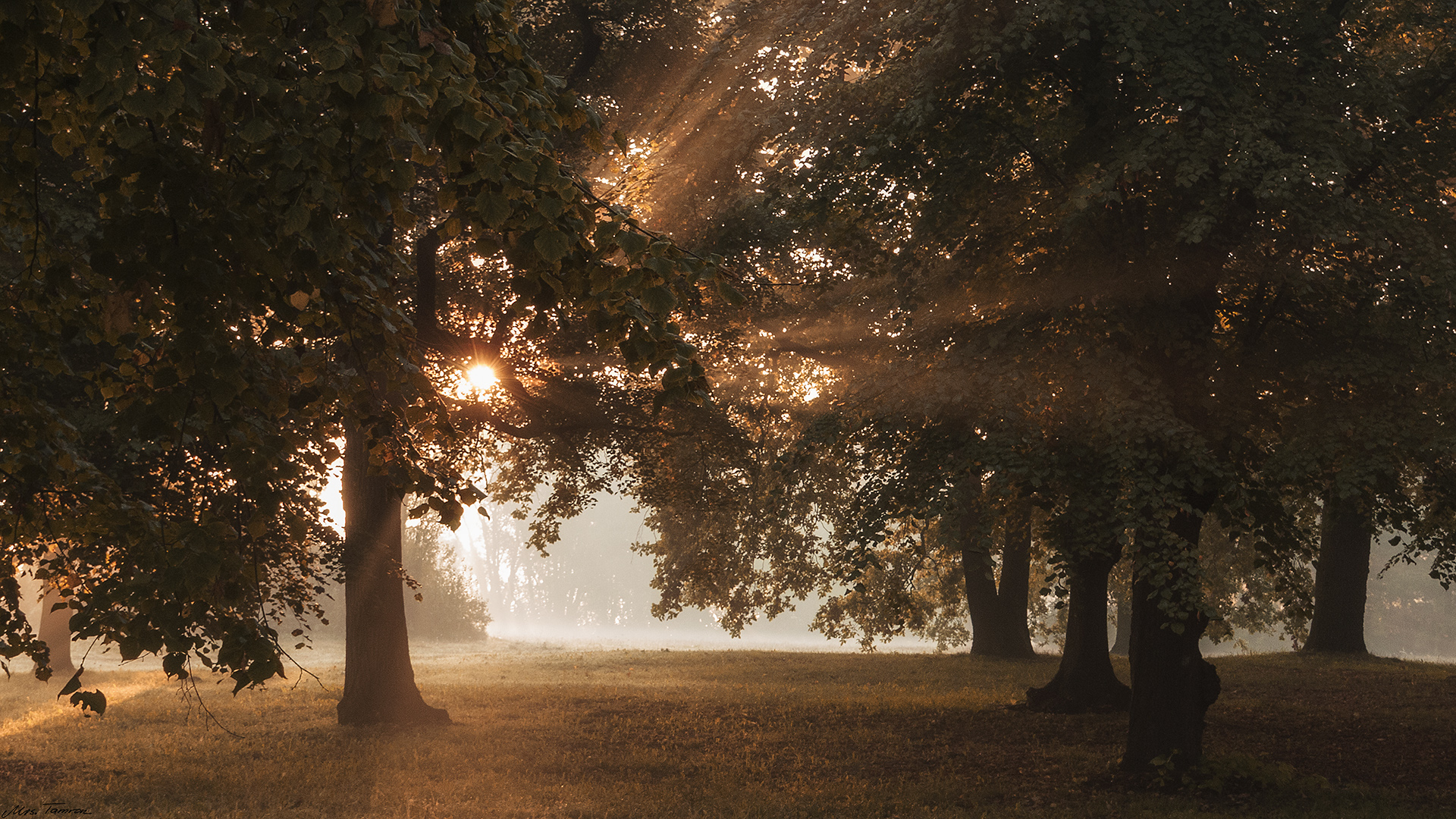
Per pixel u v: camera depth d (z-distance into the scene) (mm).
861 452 11422
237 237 2975
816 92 11266
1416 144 9977
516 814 9570
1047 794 10586
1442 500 10188
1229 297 11141
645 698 18891
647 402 17438
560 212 2736
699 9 15844
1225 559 26438
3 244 3754
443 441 4117
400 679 15453
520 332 15781
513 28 3514
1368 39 11305
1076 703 16656
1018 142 10078
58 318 3727
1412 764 11641
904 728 15242
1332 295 10359
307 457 3744
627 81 15742
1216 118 9000
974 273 10984
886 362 11609
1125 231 10195
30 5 2631
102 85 2406
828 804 10164
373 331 3738
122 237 2822
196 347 2861
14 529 3723
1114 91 9938
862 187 10469
